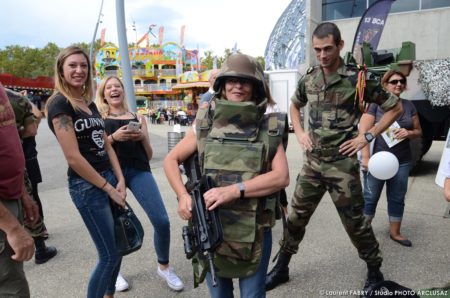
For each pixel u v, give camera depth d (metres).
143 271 3.21
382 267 3.14
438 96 5.74
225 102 1.70
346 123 2.53
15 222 1.54
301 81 2.78
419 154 6.29
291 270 3.16
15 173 1.62
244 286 1.76
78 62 2.17
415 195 5.30
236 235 1.65
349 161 2.54
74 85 2.19
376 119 3.46
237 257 1.66
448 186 2.13
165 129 18.83
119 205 2.32
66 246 3.77
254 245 1.69
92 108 2.38
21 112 2.64
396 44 12.88
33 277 3.15
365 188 3.58
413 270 3.08
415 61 5.96
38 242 3.36
